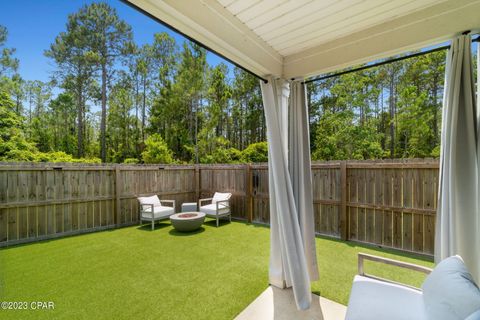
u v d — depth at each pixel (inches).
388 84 488.4
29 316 84.6
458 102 66.1
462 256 63.6
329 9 73.0
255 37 86.9
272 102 95.8
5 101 310.7
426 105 426.3
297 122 99.7
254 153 494.9
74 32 492.1
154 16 62.1
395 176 150.3
